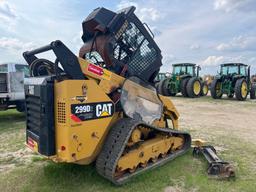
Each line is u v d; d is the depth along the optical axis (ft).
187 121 29.19
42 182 12.76
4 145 19.70
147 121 14.44
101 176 13.12
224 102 49.83
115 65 13.79
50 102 11.02
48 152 11.03
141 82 14.64
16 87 28.78
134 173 13.02
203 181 12.87
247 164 15.39
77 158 11.05
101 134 12.07
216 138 21.45
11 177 13.47
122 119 13.04
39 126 11.48
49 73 13.29
